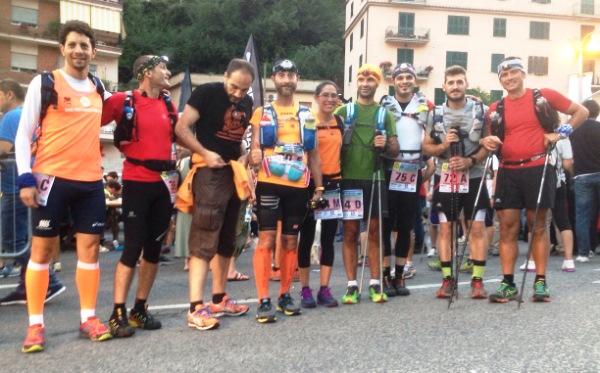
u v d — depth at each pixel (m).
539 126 4.91
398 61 45.31
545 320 4.13
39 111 3.73
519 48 46.00
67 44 3.79
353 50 49.44
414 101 5.58
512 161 4.96
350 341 3.70
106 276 7.04
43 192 3.74
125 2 58.75
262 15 57.44
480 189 5.02
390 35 44.62
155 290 5.97
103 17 35.41
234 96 4.23
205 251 4.22
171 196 4.21
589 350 3.38
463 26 45.59
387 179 5.40
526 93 4.99
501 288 4.94
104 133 31.66
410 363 3.21
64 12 33.84
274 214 4.47
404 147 5.43
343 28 60.16
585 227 7.66
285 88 4.61
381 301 5.00
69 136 3.80
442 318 4.30
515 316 4.29
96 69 35.50
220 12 56.25
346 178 5.09
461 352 3.40
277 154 4.52
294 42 59.09
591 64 46.47
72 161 3.81
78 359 3.40
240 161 4.39
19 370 3.21
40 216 3.73
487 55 45.78
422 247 8.52
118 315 3.95
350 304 4.99
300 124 4.59
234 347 3.61
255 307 4.95
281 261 4.66
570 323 4.02
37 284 3.71
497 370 3.07
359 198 5.04
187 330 4.09
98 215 3.93
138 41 55.31
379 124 5.07
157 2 63.59
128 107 4.04
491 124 5.11
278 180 4.48
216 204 4.20
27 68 33.00
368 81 5.17
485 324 4.07
